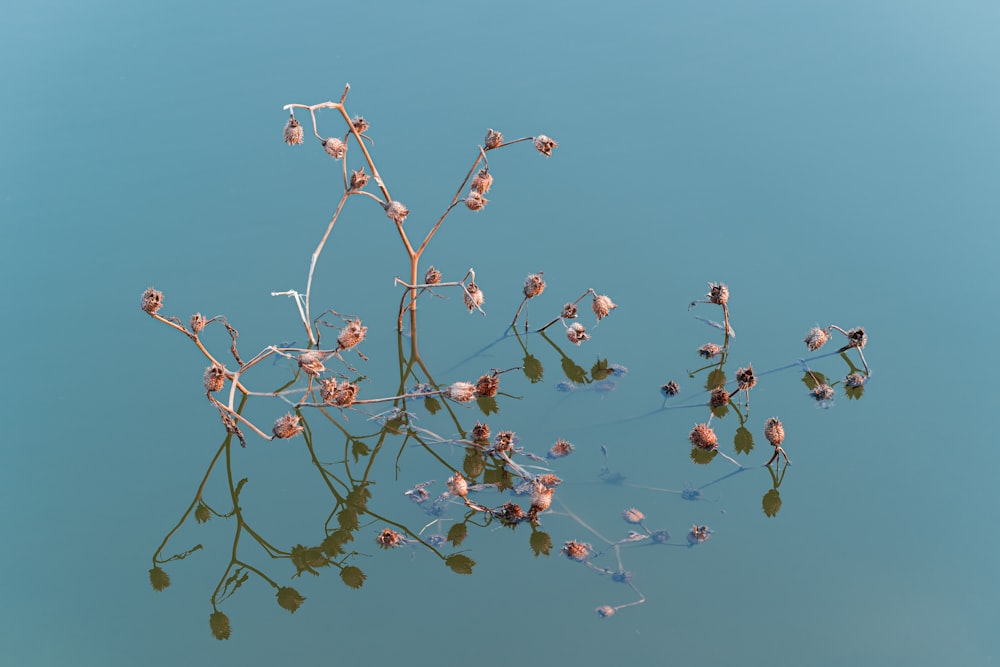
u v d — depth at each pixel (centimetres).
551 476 521
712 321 554
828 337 548
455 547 513
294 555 517
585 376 545
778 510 516
